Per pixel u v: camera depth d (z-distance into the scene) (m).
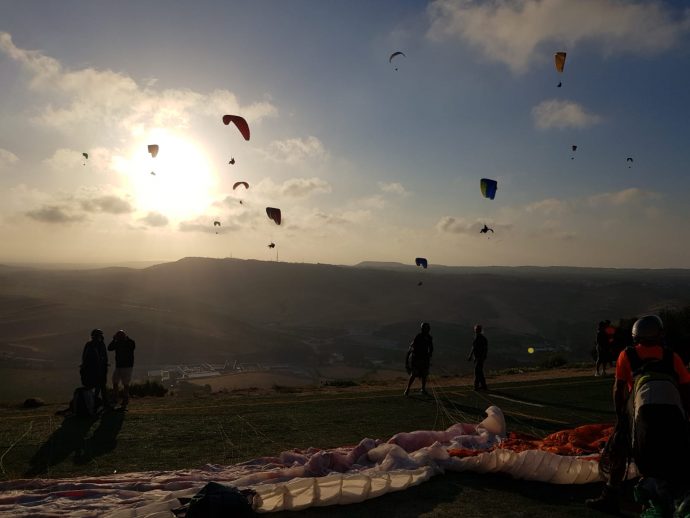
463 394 15.38
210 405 13.83
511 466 6.41
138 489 6.15
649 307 185.62
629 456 5.20
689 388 4.72
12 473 7.38
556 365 27.59
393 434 10.03
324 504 5.51
